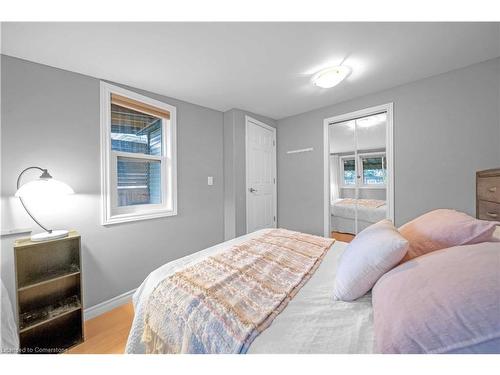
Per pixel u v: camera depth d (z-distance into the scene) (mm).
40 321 1282
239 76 1867
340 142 2686
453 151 1872
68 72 1624
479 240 763
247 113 2857
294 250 1367
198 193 2547
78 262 1507
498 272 495
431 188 1993
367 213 2512
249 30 1288
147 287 1021
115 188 1910
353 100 2477
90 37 1290
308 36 1360
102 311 1742
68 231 1545
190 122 2469
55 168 1553
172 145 2281
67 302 1494
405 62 1707
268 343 625
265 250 1342
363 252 851
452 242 807
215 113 2748
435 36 1387
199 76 1846
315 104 2641
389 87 2188
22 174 1423
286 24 1247
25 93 1443
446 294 516
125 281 1911
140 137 2123
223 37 1344
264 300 819
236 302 791
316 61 1653
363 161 2512
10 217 1375
